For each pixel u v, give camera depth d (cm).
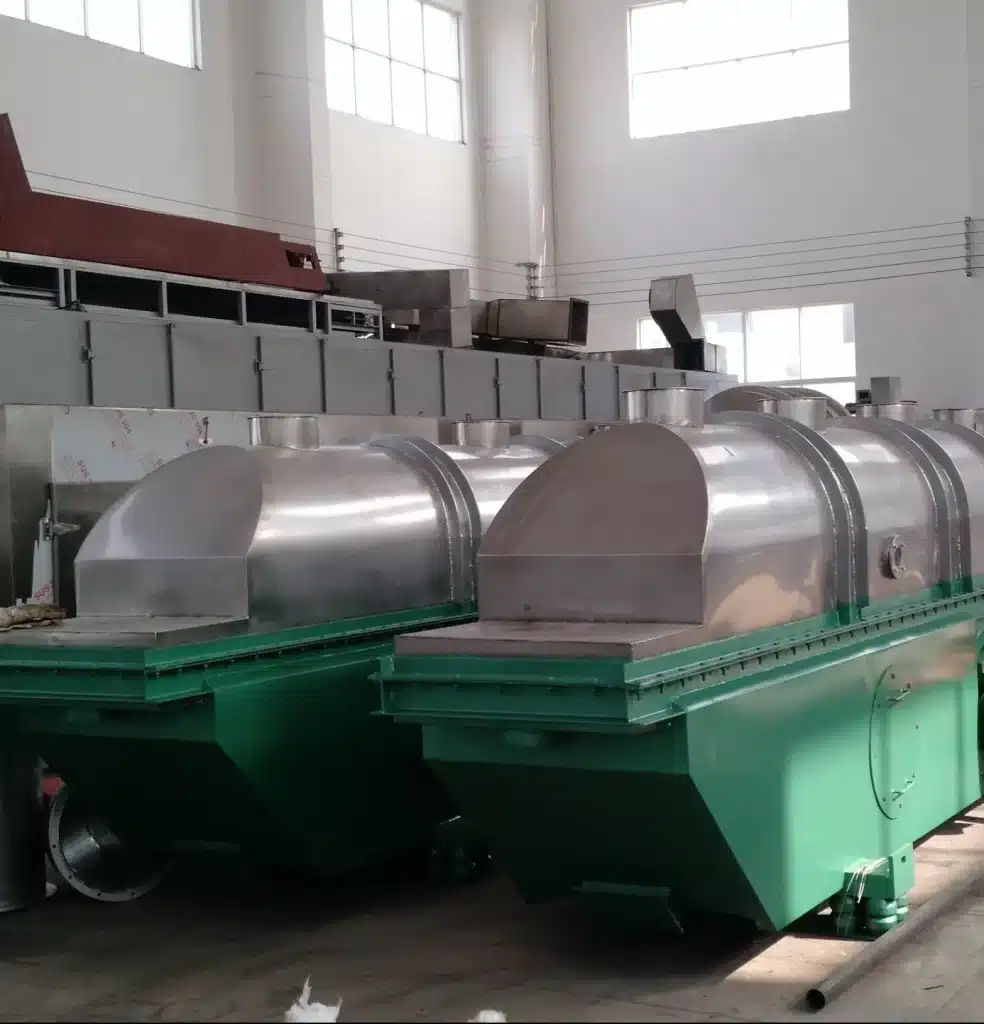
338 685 504
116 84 1301
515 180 1886
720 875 409
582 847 422
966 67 1684
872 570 506
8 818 538
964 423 701
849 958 446
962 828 616
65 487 692
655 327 1892
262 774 473
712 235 1845
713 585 415
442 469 596
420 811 559
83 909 543
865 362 1755
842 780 462
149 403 862
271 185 1485
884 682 492
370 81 1702
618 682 371
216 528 501
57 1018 419
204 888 568
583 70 1916
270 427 553
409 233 1745
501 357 1215
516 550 442
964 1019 391
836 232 1769
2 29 1188
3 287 834
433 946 479
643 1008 407
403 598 555
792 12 1797
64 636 470
